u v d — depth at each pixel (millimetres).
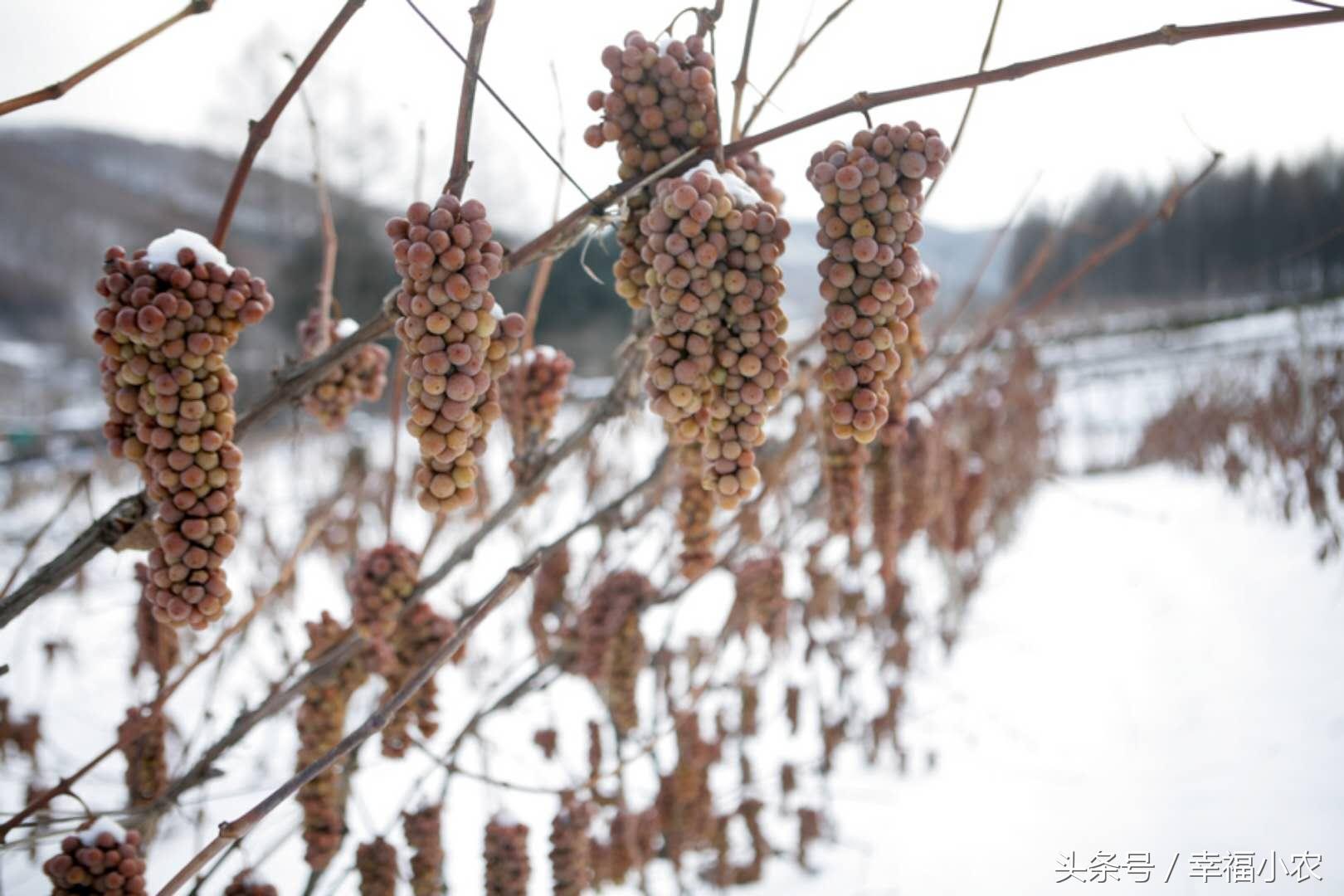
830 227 607
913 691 2152
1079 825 1582
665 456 977
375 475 2182
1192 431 3986
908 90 642
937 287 797
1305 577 2574
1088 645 2480
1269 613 2396
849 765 1938
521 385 871
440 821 868
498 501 2236
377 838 860
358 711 1602
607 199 657
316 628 867
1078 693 2160
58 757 1401
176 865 1361
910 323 757
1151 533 3594
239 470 612
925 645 2305
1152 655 2330
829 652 1727
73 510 2559
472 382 561
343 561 1836
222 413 611
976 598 2766
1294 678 2004
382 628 818
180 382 594
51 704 1666
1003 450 2525
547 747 1206
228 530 608
